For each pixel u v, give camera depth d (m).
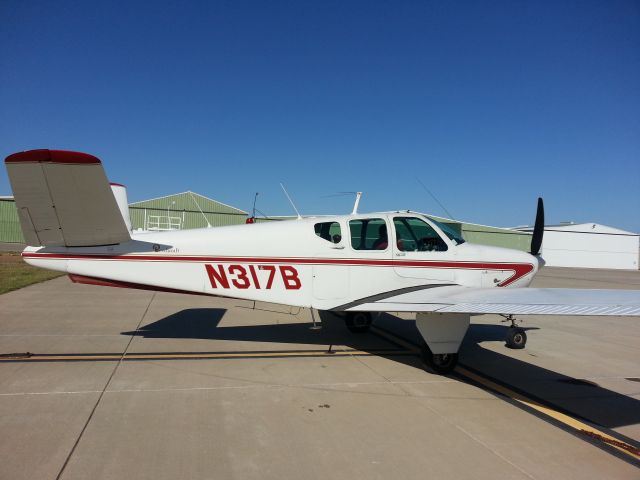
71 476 2.39
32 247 4.81
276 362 4.80
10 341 5.35
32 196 4.30
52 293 9.73
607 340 6.74
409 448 2.86
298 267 5.21
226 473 2.47
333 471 2.54
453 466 2.65
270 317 7.59
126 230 4.83
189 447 2.77
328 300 5.27
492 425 3.29
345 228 5.31
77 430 2.95
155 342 5.55
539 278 19.66
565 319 8.77
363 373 4.50
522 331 5.91
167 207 32.75
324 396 3.78
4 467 2.46
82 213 4.52
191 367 4.50
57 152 3.97
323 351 5.37
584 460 2.79
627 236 42.97
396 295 4.98
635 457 2.85
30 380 3.95
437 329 4.48
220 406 3.47
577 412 3.63
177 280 5.07
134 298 9.43
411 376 4.45
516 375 4.65
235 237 5.18
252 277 5.16
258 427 3.10
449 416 3.44
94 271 4.91
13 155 3.95
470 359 5.29
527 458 2.79
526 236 37.75
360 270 5.30
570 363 5.22
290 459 2.66
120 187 5.20
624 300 3.62
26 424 3.02
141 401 3.52
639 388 4.30
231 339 5.87
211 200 33.44
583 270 32.50
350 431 3.09
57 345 5.23
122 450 2.70
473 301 4.16
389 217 5.46
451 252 5.55
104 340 5.56
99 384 3.88
